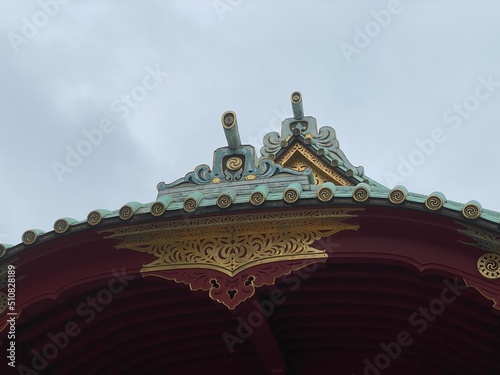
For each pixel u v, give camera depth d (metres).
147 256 6.50
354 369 8.90
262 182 7.21
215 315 8.15
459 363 8.06
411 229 6.04
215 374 9.13
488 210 6.07
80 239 6.49
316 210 6.18
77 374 8.54
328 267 7.12
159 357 8.95
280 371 8.12
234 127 7.41
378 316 8.01
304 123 11.97
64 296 6.65
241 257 6.29
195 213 6.27
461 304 6.92
